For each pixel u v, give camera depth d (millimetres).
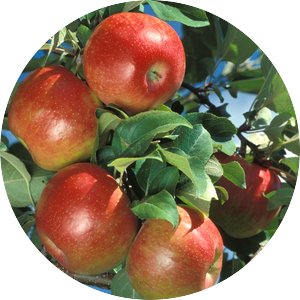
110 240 449
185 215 463
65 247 449
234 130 490
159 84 456
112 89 453
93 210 446
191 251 452
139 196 469
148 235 457
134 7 502
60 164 472
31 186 489
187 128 466
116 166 445
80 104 462
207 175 462
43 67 476
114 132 451
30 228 511
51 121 460
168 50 455
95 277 515
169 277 452
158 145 442
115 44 450
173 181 455
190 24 498
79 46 484
